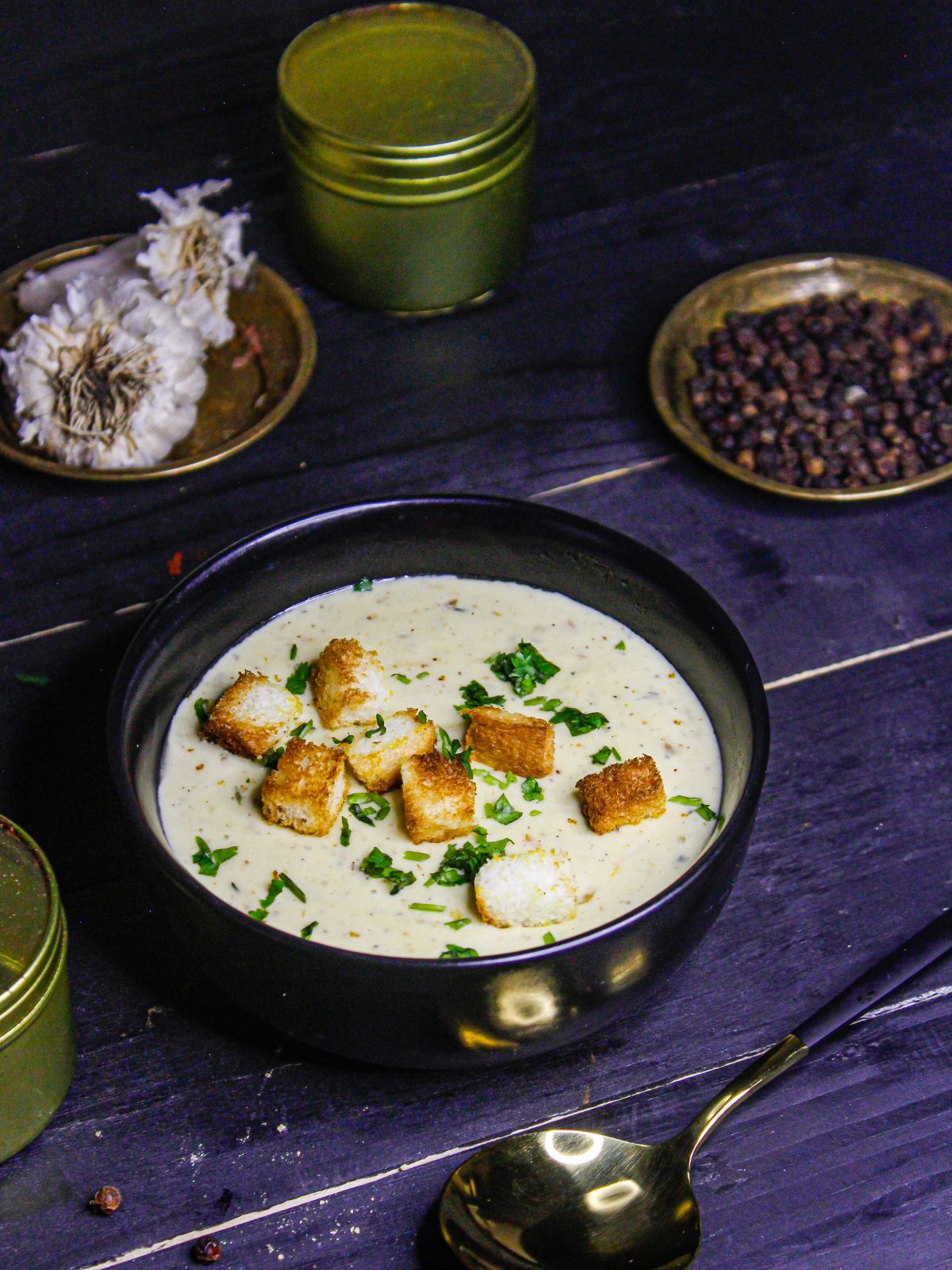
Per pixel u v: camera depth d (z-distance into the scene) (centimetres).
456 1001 52
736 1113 56
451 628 61
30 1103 54
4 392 71
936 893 61
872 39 87
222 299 72
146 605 66
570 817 57
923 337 74
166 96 82
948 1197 55
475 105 72
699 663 59
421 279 74
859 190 81
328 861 56
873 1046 58
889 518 70
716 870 53
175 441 70
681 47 86
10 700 64
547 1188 54
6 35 83
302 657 61
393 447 71
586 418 72
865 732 64
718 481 70
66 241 77
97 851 60
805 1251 54
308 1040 54
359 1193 55
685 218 79
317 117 72
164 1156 55
